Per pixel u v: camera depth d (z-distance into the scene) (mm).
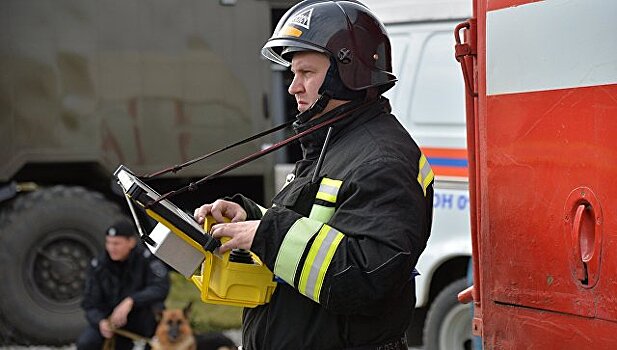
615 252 2889
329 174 3504
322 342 3523
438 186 7738
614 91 2887
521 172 3246
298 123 3697
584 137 2998
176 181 11008
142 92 10469
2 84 10117
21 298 10328
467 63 3576
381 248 3256
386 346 3578
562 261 3092
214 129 10695
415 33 8000
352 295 3270
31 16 10172
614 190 2887
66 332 10383
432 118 7828
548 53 3125
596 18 2949
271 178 10875
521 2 3229
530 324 3227
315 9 3664
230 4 10703
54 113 10227
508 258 3309
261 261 3434
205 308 11156
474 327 3592
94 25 10328
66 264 10430
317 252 3293
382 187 3338
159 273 8586
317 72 3607
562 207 3084
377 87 3680
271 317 3580
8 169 10117
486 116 3389
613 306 2906
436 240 7727
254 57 10773
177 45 10578
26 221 10328
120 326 8492
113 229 8461
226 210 3727
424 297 7781
